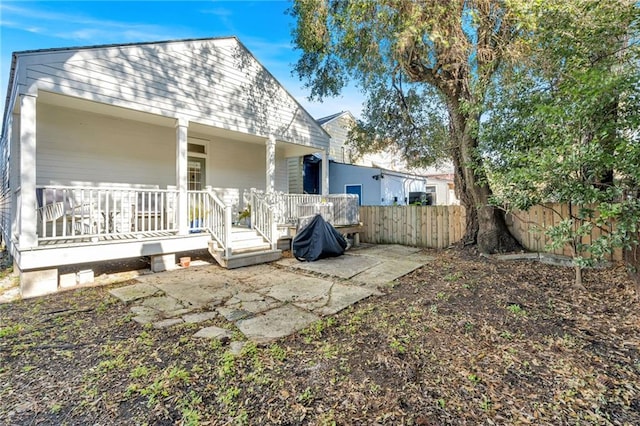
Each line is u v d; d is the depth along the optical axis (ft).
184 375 7.62
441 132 30.42
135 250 17.98
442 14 15.92
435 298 13.15
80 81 16.96
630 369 7.48
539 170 12.44
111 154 22.52
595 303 11.57
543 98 14.90
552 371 7.55
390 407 6.44
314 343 9.45
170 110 20.94
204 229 21.81
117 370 7.94
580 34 13.14
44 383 7.37
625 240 10.53
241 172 31.09
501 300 12.42
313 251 22.30
